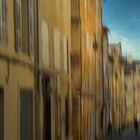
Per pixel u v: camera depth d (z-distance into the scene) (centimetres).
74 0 3272
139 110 11219
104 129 5153
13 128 1477
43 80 1978
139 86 11150
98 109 4547
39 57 1906
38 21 1894
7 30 1434
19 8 1588
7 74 1424
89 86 3809
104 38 5338
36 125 1827
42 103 1953
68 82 2689
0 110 1391
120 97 7900
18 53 1552
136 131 7381
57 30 2370
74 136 3125
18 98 1544
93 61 4159
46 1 2080
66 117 2612
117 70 7406
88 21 3809
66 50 2666
